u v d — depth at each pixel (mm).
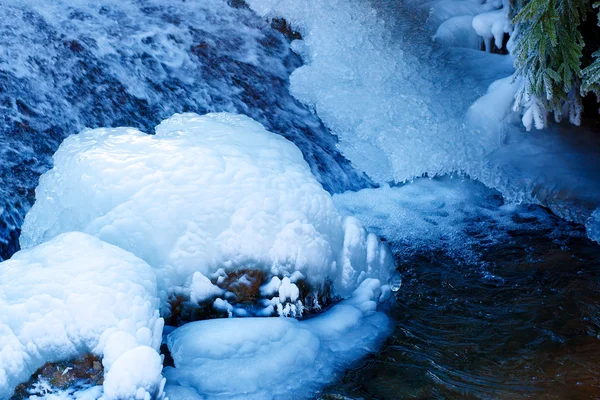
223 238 3311
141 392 2568
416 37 6387
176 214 3303
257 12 6445
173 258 3252
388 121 5613
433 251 4469
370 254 3805
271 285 3340
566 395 2967
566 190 4910
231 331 3059
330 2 6539
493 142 5426
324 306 3541
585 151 5309
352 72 6000
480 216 4949
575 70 4227
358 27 6363
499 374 3146
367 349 3271
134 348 2633
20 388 2660
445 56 6191
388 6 6684
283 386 2920
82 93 5090
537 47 4242
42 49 5230
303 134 5535
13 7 5492
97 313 2717
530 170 5156
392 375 3107
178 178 3396
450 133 5465
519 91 4629
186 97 5441
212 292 3268
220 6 6383
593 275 4066
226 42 6059
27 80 4980
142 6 6070
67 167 3623
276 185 3488
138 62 5488
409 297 3891
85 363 2711
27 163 4512
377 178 5375
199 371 2914
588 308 3699
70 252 2957
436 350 3334
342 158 5469
